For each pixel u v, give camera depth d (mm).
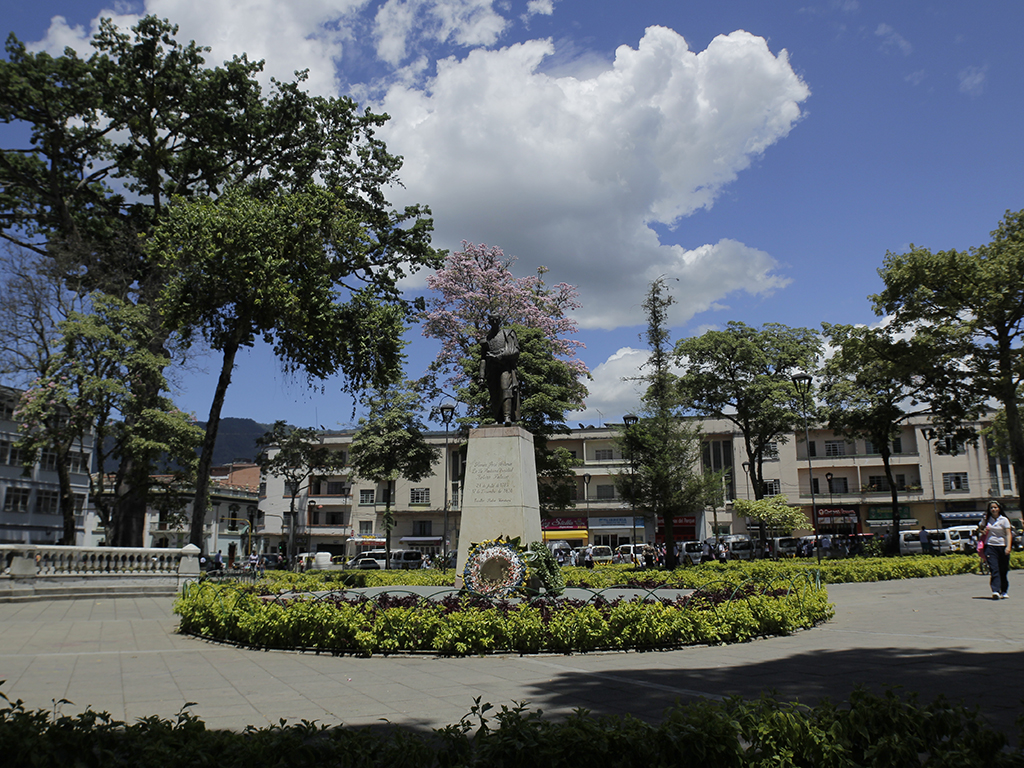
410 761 3695
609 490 53375
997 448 39812
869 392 36000
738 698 4469
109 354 27094
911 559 24672
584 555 42250
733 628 10422
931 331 29547
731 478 52562
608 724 4129
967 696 6309
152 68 26625
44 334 28828
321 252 23766
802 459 53281
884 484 52188
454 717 5992
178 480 33750
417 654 9523
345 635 9734
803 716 4062
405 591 15234
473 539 13930
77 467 47906
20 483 43750
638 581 18047
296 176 28625
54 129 26750
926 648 9156
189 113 27828
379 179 29000
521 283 35375
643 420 28750
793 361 39344
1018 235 28438
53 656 9594
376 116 28828
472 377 31250
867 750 3793
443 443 56656
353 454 42156
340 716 6062
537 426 31000
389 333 25719
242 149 28156
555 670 8250
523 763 3684
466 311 34188
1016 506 50281
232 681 7738
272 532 59625
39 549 19578
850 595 17984
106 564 20953
